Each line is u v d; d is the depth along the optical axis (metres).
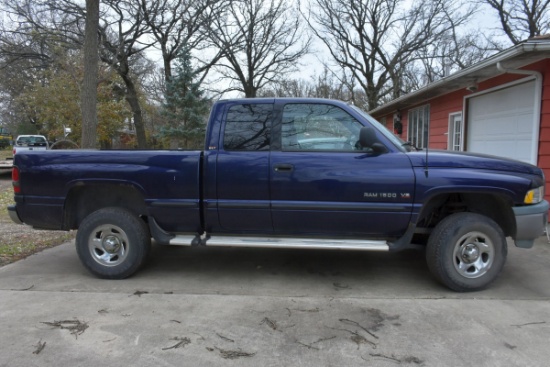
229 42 24.70
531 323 3.08
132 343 2.78
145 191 4.00
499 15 22.86
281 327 3.03
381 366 2.50
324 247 3.81
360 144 3.83
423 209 3.88
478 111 8.69
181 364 2.52
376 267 4.58
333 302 3.52
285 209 3.82
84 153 4.10
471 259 3.72
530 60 6.20
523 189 3.66
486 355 2.62
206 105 19.41
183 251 5.28
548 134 6.39
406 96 10.86
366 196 3.71
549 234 5.75
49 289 3.83
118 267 4.09
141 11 18.73
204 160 3.92
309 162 3.78
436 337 2.87
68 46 17.17
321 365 2.52
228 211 3.91
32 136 19.47
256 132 3.94
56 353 2.64
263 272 4.41
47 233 6.28
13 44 18.27
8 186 12.98
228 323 3.10
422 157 3.73
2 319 3.15
